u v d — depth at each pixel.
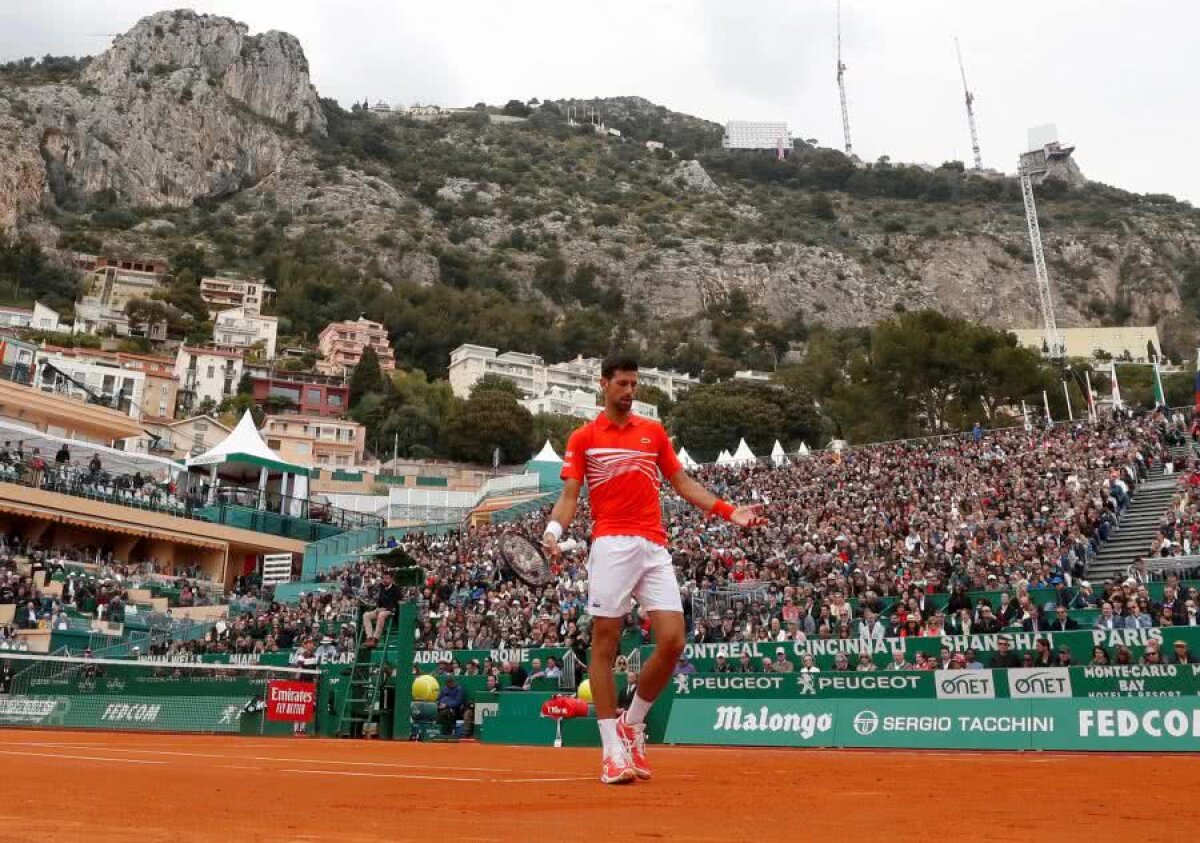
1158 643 17.28
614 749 5.74
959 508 33.09
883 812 4.26
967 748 15.20
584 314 187.50
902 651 20.36
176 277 155.12
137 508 48.78
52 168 181.50
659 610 5.86
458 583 35.94
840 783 6.05
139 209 187.62
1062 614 20.06
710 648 22.27
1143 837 3.39
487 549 40.28
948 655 19.08
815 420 112.94
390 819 3.69
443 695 21.61
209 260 171.38
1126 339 166.12
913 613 22.12
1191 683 15.20
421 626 30.12
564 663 22.94
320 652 28.97
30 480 45.19
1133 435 38.47
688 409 113.62
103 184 187.50
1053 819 4.00
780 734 16.77
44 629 35.41
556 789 5.25
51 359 86.00
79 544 47.88
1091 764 9.10
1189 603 19.25
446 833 3.29
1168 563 23.30
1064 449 38.28
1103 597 22.50
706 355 179.25
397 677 19.03
